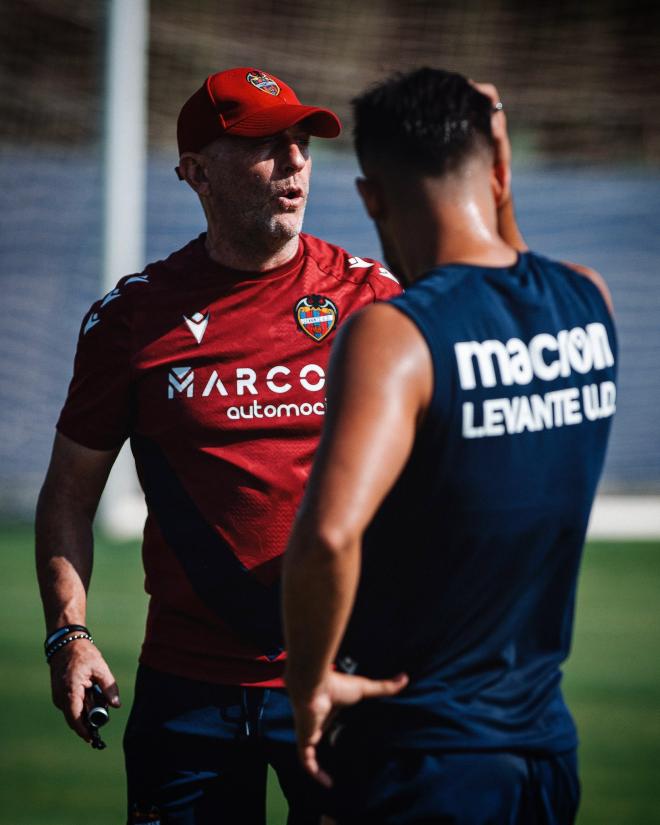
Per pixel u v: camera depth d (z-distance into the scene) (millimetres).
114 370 10078
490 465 6879
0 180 35969
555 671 7441
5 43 39750
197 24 40625
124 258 31438
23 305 35969
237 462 9859
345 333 6785
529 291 7203
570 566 7359
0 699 18984
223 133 9922
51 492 10266
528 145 43750
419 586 6992
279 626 9812
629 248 38188
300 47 40906
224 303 10102
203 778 9859
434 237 7180
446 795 6996
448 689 7094
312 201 36719
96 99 39938
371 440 6430
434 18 41906
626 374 38219
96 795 15180
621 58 43188
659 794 15062
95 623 23203
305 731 6941
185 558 9914
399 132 7082
